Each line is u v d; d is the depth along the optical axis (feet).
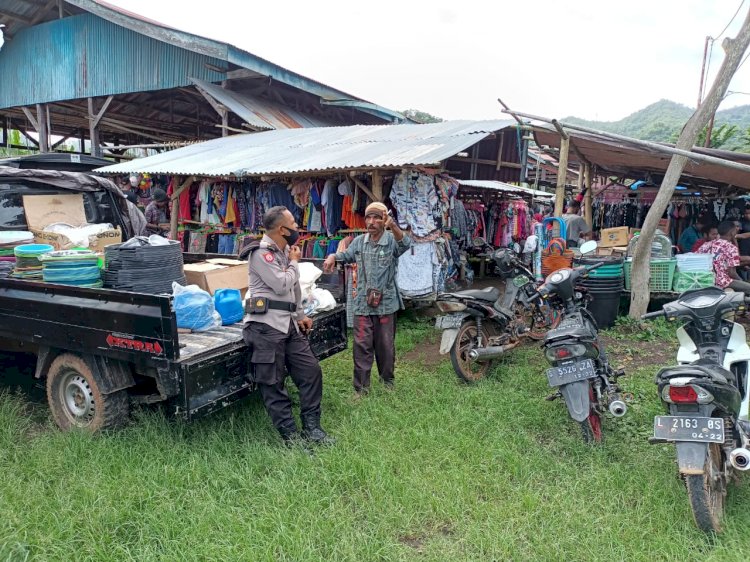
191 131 66.08
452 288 25.91
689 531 9.52
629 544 9.18
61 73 54.08
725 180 32.19
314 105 54.75
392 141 28.02
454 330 16.69
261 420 13.83
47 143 56.70
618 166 38.99
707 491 9.23
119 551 9.07
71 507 10.11
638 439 13.05
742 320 23.85
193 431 13.21
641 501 10.43
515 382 16.96
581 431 12.86
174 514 9.93
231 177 29.17
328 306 16.11
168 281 14.70
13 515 9.72
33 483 10.90
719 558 8.71
